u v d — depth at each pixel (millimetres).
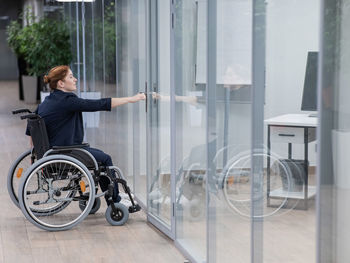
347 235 2059
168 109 4012
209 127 3162
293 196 2352
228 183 2918
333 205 2111
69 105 4277
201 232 3424
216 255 3133
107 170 4297
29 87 13781
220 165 3029
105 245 3900
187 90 3539
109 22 5742
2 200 5125
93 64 6504
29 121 4262
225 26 2889
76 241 3990
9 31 12922
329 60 2068
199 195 3424
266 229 2562
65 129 4324
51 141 4324
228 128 2904
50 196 4238
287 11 2330
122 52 5348
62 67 4375
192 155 3512
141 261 3588
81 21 7133
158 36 4180
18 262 3592
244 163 2736
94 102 4316
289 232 2396
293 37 2307
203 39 3234
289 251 2387
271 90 2465
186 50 3525
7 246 3893
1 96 15820
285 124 2381
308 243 2262
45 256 3691
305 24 2238
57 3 10992
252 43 2576
